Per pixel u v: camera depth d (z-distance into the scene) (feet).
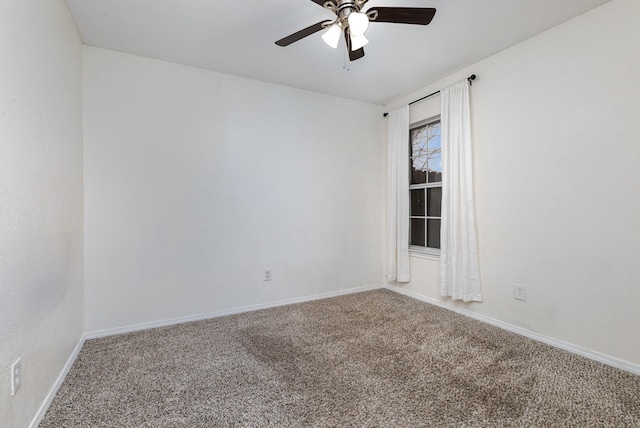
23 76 4.53
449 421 4.93
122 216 8.62
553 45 7.63
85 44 8.18
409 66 9.71
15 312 4.20
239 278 10.35
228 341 8.01
